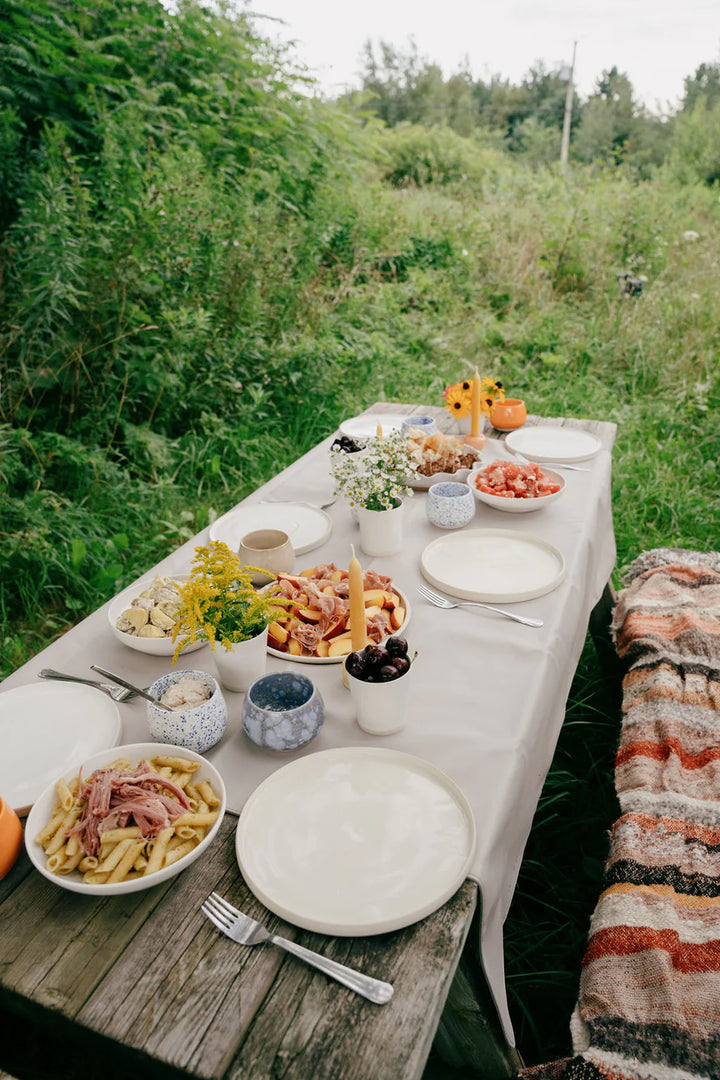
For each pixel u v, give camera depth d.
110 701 1.61
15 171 4.96
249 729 1.46
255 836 1.28
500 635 1.81
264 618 1.64
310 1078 0.95
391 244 8.42
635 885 1.63
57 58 5.68
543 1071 1.34
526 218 8.97
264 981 1.07
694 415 5.32
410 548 2.26
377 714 1.47
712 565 2.84
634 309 6.66
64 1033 1.08
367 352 6.07
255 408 5.05
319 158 7.52
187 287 5.05
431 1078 1.54
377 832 1.28
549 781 2.60
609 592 3.03
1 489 4.09
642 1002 1.39
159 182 4.86
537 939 2.12
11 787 1.41
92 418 4.66
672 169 14.59
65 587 3.83
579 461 2.79
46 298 4.31
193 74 7.16
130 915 1.18
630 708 2.22
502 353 6.57
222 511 4.40
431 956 1.09
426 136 17.64
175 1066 0.98
